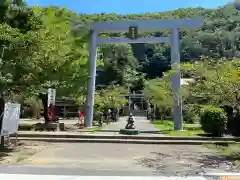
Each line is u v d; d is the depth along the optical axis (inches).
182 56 2434.8
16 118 500.4
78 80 880.3
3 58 427.2
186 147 583.2
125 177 314.0
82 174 325.1
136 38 937.5
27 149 519.2
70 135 663.8
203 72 563.2
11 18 494.0
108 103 1598.2
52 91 813.9
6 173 323.6
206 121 709.3
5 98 563.5
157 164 402.9
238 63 516.4
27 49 432.5
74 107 1879.9
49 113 844.6
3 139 508.1
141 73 3469.5
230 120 804.6
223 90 475.8
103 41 956.6
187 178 316.2
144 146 591.2
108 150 529.7
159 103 1391.5
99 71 3021.7
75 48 829.2
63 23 738.2
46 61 504.7
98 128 925.8
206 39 2223.2
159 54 3855.8
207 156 475.8
